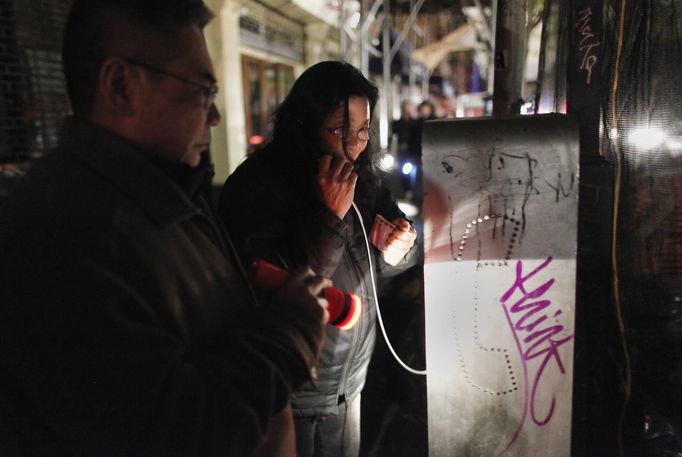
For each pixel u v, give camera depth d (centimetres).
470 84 1155
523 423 119
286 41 942
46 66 364
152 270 80
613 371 137
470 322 118
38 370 73
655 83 133
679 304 137
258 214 141
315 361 91
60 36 375
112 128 86
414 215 649
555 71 151
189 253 89
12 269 74
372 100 163
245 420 79
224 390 79
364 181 170
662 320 138
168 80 86
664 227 135
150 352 76
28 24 349
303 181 149
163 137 89
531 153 109
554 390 116
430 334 121
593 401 138
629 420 139
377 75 1053
